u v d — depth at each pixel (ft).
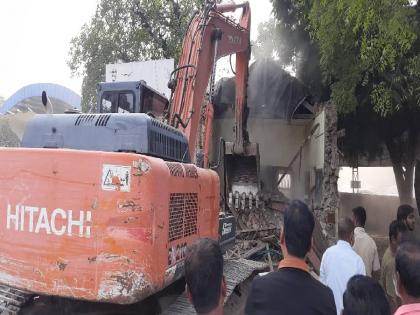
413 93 32.65
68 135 14.55
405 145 50.72
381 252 38.01
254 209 34.81
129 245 11.53
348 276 11.89
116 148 14.02
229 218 23.54
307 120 49.37
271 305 7.61
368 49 23.77
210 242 7.57
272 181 52.08
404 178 53.01
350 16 20.68
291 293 7.66
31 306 13.16
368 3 19.62
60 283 11.91
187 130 22.02
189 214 14.98
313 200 40.45
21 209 12.49
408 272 7.67
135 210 11.62
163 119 22.02
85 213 11.87
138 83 18.90
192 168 15.55
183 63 25.54
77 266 11.79
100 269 11.62
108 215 11.70
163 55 56.49
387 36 21.49
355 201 72.28
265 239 31.37
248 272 21.80
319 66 42.01
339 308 11.80
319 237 26.09
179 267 13.82
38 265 12.15
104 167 11.87
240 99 35.65
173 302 15.66
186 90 22.79
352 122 45.42
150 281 11.76
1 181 12.78
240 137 35.81
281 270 8.07
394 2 19.67
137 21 56.95
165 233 12.66
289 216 8.25
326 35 26.96
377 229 57.16
